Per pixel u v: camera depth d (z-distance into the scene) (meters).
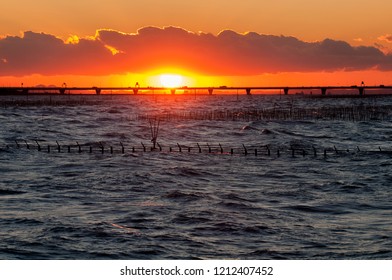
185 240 67.44
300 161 136.62
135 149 161.38
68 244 65.75
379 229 73.56
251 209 83.69
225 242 67.12
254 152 153.12
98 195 93.44
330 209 85.25
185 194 91.88
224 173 118.31
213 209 82.69
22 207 84.38
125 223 74.75
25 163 130.75
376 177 113.81
